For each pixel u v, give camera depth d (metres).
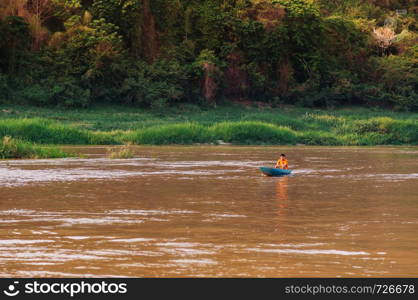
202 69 127.56
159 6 138.75
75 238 22.28
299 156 69.50
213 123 106.25
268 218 26.75
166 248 20.75
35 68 118.12
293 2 143.75
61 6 129.75
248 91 136.75
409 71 148.25
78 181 40.81
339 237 22.67
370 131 107.25
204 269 18.17
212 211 28.62
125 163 56.31
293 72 142.50
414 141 105.94
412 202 31.86
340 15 167.00
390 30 157.62
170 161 59.50
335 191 36.62
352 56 151.12
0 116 97.62
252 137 96.62
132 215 27.34
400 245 21.31
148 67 126.19
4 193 34.44
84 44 120.69
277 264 18.73
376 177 45.31
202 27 140.12
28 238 22.23
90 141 85.50
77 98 113.50
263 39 139.12
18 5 121.62
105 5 127.31
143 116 112.31
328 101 139.12
